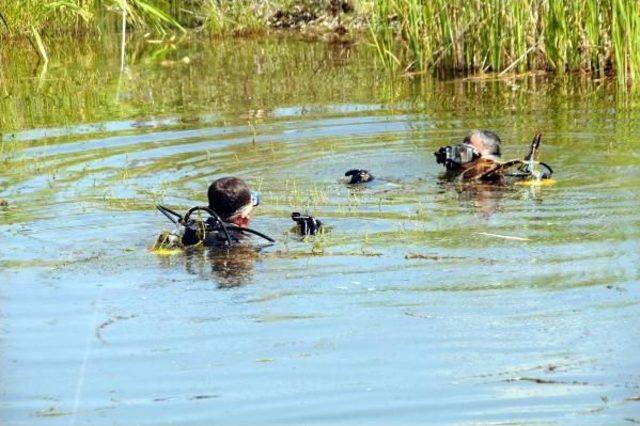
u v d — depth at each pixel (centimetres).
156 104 3881
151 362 1497
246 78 4509
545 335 1545
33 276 1884
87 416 1338
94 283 1838
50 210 2347
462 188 2441
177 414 1335
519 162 2470
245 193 2111
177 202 2395
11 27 5900
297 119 3419
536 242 1991
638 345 1495
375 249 1984
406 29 4497
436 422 1290
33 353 1541
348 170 2647
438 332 1568
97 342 1574
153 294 1772
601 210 2188
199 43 5897
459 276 1809
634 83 3784
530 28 4269
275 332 1588
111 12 6369
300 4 6394
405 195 2397
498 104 3553
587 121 3153
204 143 3069
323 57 5053
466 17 4359
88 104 3934
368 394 1372
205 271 1883
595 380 1391
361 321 1620
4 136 3297
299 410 1334
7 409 1368
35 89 4369
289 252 1978
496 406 1327
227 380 1430
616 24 3781
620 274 1786
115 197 2455
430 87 4009
